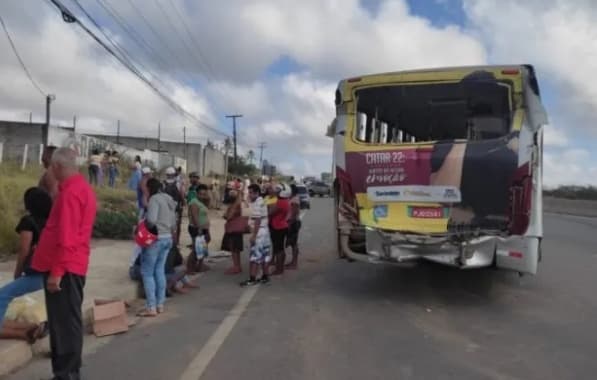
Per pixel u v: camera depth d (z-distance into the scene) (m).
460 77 8.56
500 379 5.57
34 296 6.86
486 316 8.13
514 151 8.24
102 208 17.75
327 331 7.21
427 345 6.66
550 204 40.47
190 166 69.38
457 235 8.30
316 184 57.88
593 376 5.70
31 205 5.57
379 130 9.10
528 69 8.35
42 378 5.41
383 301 8.99
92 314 7.30
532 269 8.23
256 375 5.57
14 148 30.66
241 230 11.45
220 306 8.59
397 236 8.48
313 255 14.23
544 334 7.22
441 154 8.53
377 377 5.56
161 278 8.17
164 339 6.81
